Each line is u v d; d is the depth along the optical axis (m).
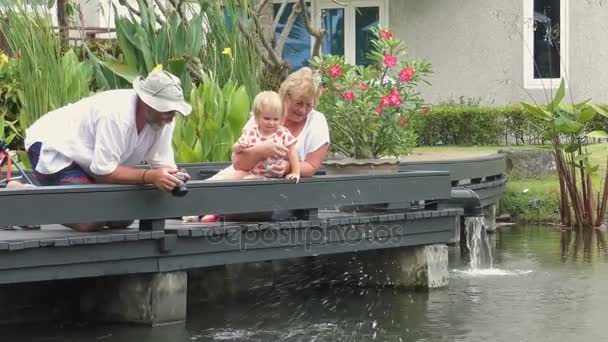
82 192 6.30
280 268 8.17
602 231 10.73
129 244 6.47
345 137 8.56
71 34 13.71
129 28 9.54
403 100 8.56
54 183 6.56
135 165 6.71
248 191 6.89
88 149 6.51
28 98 9.08
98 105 6.47
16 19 9.05
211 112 9.20
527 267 8.68
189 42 9.65
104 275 6.51
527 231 10.76
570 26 16.86
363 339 6.51
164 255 6.61
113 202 6.41
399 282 7.86
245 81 9.72
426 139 15.70
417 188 7.72
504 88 17.33
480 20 17.45
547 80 17.06
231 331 6.62
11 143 10.13
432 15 17.81
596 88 16.78
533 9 17.12
